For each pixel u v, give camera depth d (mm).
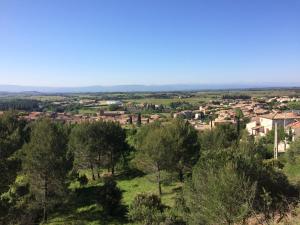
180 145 44031
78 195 43312
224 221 18703
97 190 44219
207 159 22844
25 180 37969
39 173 35375
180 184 45125
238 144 45781
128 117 156250
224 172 19625
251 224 16766
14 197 31547
